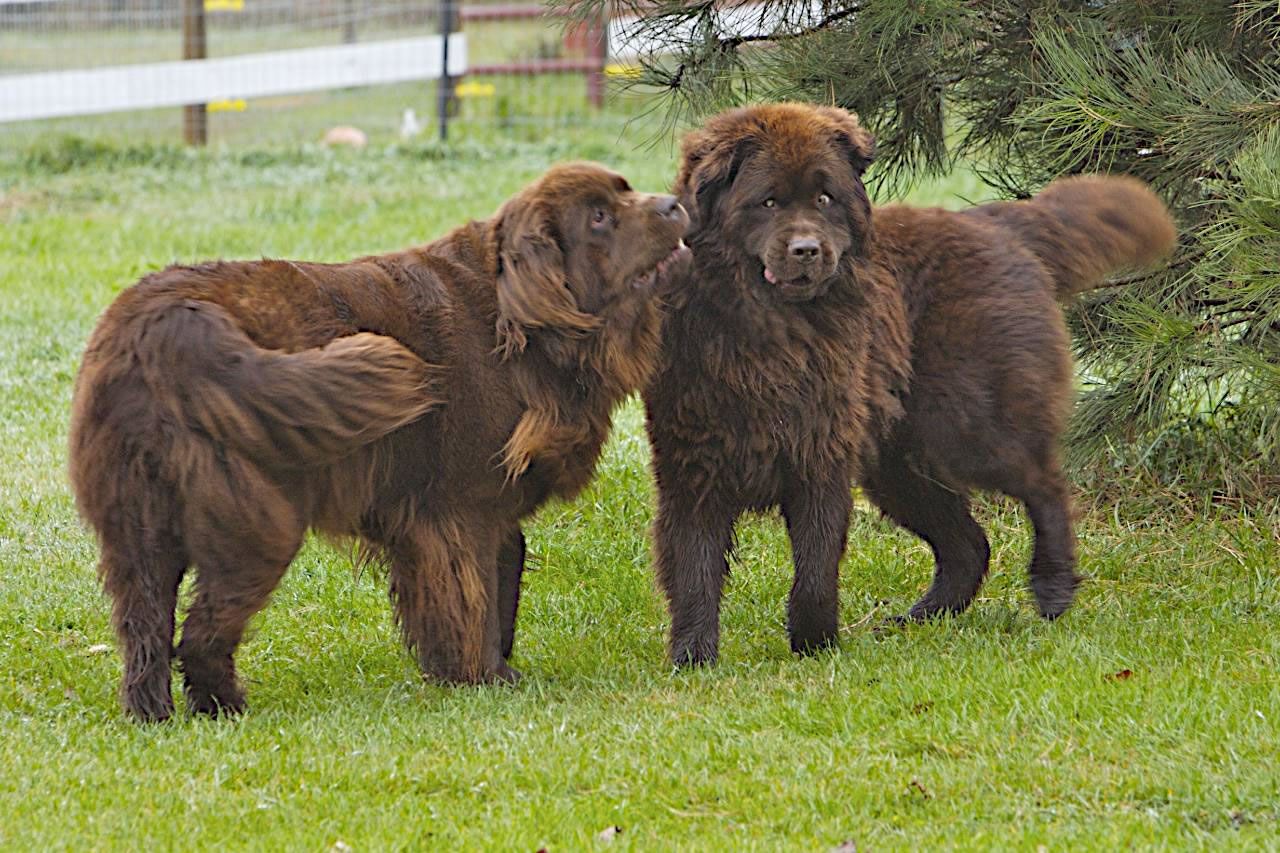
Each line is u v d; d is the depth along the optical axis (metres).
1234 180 9.76
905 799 7.05
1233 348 9.60
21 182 26.52
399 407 7.88
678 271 8.49
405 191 25.62
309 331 7.94
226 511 7.65
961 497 10.47
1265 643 9.01
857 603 10.92
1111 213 9.90
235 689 8.41
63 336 16.97
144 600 7.88
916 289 9.64
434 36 31.86
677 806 7.06
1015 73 10.98
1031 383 9.57
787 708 8.16
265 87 28.97
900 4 10.07
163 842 6.59
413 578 8.65
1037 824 6.71
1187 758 7.26
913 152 11.81
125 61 31.86
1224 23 10.12
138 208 24.78
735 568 11.41
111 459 7.63
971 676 8.48
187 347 7.54
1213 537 11.24
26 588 10.73
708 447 9.06
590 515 12.23
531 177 26.39
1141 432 11.04
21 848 6.46
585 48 32.19
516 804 7.03
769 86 11.31
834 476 9.16
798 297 8.66
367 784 7.32
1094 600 10.32
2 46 31.53
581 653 9.81
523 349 8.46
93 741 7.86
